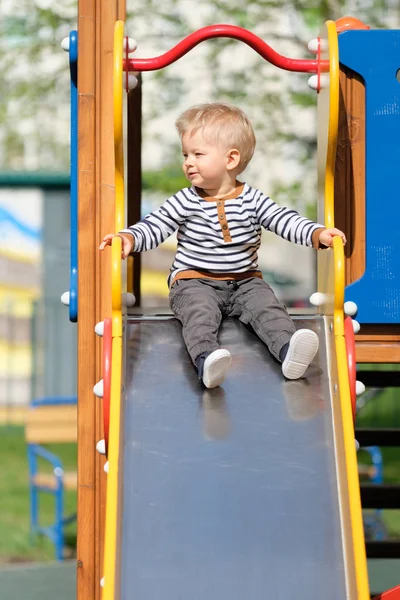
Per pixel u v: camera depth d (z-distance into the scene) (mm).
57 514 9922
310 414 4348
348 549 3840
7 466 13828
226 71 15141
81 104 5031
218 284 4898
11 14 15953
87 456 4977
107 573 3729
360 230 5160
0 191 17219
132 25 15117
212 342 4586
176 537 3871
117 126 4551
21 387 17031
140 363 4594
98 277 5012
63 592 8055
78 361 4996
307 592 3744
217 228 4879
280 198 15164
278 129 14922
